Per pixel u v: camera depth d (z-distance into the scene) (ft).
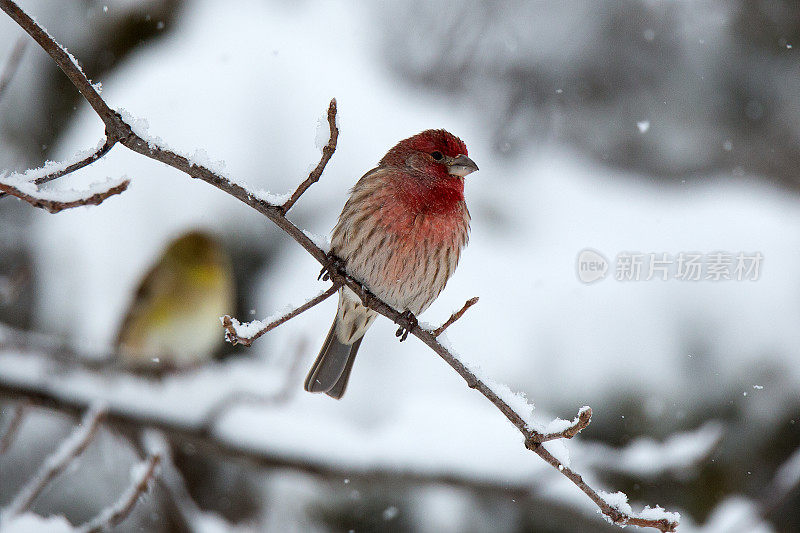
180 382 32.24
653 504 34.83
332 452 31.17
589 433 34.19
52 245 35.19
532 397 33.86
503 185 38.78
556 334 34.37
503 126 44.57
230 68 36.70
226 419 31.58
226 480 36.47
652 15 45.29
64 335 34.99
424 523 35.04
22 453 38.75
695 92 45.80
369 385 32.58
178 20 39.68
